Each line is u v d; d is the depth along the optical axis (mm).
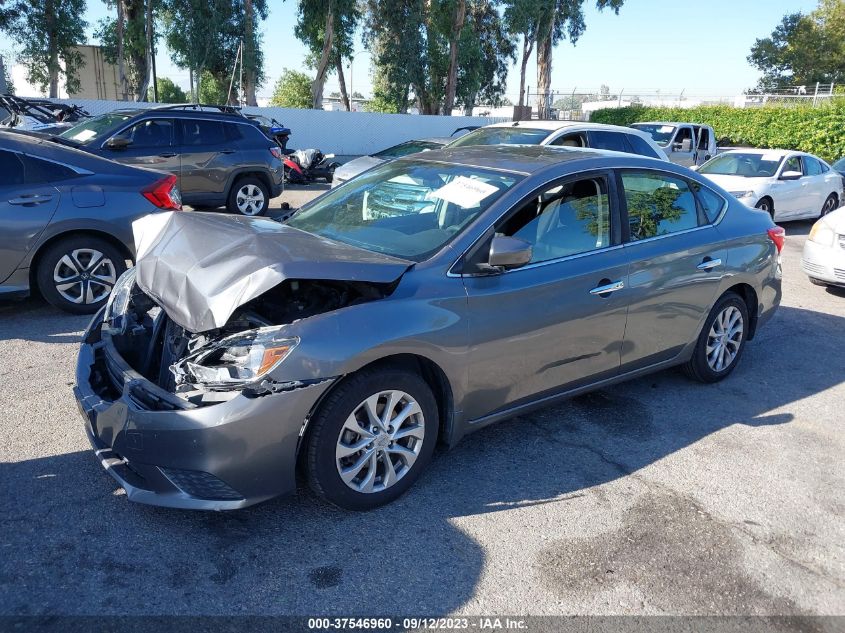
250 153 11250
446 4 36750
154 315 3914
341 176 12180
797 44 55969
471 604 2779
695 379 5156
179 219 3801
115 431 3037
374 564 2982
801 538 3338
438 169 4305
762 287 5219
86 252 6090
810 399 5059
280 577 2867
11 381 4688
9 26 31141
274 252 3146
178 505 2947
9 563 2846
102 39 33562
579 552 3143
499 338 3576
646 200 4469
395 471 3408
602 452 4098
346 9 33500
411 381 3295
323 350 2982
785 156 13484
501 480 3723
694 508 3547
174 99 43938
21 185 5777
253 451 2910
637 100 34469
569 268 3889
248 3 32406
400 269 3332
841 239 7961
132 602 2672
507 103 47125
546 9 39375
